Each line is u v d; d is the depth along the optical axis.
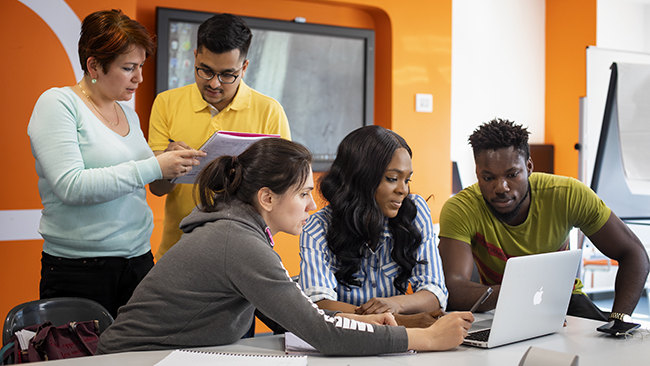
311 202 1.35
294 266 3.83
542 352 0.98
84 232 1.75
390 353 1.23
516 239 2.04
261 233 1.29
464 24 4.71
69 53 3.22
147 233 1.93
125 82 1.77
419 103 4.21
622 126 3.38
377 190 1.63
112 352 1.27
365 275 1.71
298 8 3.99
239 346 1.31
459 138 4.69
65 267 1.75
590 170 3.64
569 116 4.90
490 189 1.93
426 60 4.25
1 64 3.07
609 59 3.62
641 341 1.37
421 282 1.70
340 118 4.05
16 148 3.12
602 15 4.88
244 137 1.75
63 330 1.41
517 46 4.97
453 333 1.27
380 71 4.27
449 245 2.01
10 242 3.12
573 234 4.14
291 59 3.87
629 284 1.91
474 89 4.76
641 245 1.99
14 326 1.49
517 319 1.32
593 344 1.34
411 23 4.19
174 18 3.49
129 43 1.72
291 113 3.88
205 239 1.25
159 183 2.10
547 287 1.37
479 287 1.79
